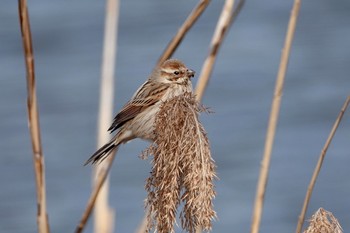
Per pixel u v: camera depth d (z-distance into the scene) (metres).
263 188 6.38
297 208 15.77
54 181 16.77
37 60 21.09
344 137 18.00
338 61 21.12
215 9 24.27
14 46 21.23
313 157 17.36
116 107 19.44
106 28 6.92
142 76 20.34
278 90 6.45
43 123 18.66
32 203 16.12
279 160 17.31
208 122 18.66
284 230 15.16
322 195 16.09
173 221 5.31
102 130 6.87
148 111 7.97
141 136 8.07
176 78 8.19
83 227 6.39
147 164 16.70
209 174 5.29
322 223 5.25
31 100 5.68
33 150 5.72
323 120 18.59
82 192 16.50
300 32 22.92
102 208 6.39
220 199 15.92
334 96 19.52
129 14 23.31
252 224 6.36
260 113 18.97
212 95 19.78
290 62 21.28
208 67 7.06
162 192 5.34
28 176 16.78
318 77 20.47
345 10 23.97
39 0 23.84
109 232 6.30
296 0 6.54
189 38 22.64
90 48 21.47
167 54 7.06
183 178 5.34
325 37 22.56
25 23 5.62
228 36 23.14
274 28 23.48
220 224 15.20
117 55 21.25
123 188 16.09
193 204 5.26
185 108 5.43
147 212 5.40
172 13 23.38
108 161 6.58
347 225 15.42
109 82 6.86
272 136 6.43
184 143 5.33
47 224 5.75
